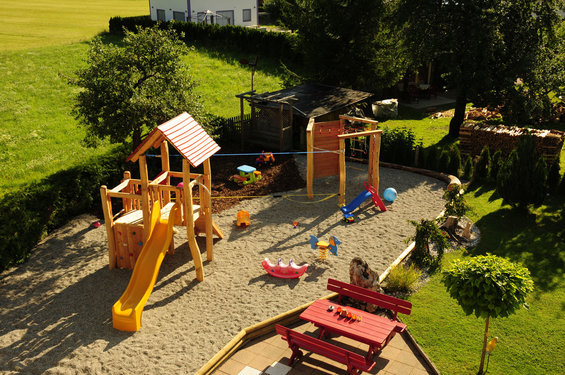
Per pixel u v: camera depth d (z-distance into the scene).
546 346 11.44
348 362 10.09
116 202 19.69
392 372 10.64
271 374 10.66
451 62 24.34
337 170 20.73
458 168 21.88
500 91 24.44
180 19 53.00
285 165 23.52
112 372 10.86
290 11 32.19
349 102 26.34
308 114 24.52
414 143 25.58
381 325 11.02
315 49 31.11
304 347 10.66
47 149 25.61
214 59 43.53
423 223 14.66
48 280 14.60
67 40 48.56
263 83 38.12
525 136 17.31
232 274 14.62
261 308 12.95
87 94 19.27
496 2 23.44
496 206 18.78
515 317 12.47
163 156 16.30
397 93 35.81
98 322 12.66
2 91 33.62
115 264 15.23
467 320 12.38
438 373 10.56
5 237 15.08
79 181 18.55
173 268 15.02
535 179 17.14
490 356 11.11
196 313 12.87
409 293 13.60
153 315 12.84
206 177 15.07
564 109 28.56
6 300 13.63
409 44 25.27
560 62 24.34
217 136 21.78
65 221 18.11
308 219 18.09
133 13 71.12
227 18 53.78
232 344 11.50
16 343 11.87
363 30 30.31
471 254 15.53
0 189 20.95
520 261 15.01
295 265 14.37
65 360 11.23
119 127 19.19
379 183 21.27
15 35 50.78
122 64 19.97
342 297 13.27
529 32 23.75
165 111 19.22
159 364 11.06
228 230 17.36
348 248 15.98
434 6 24.31
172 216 14.26
